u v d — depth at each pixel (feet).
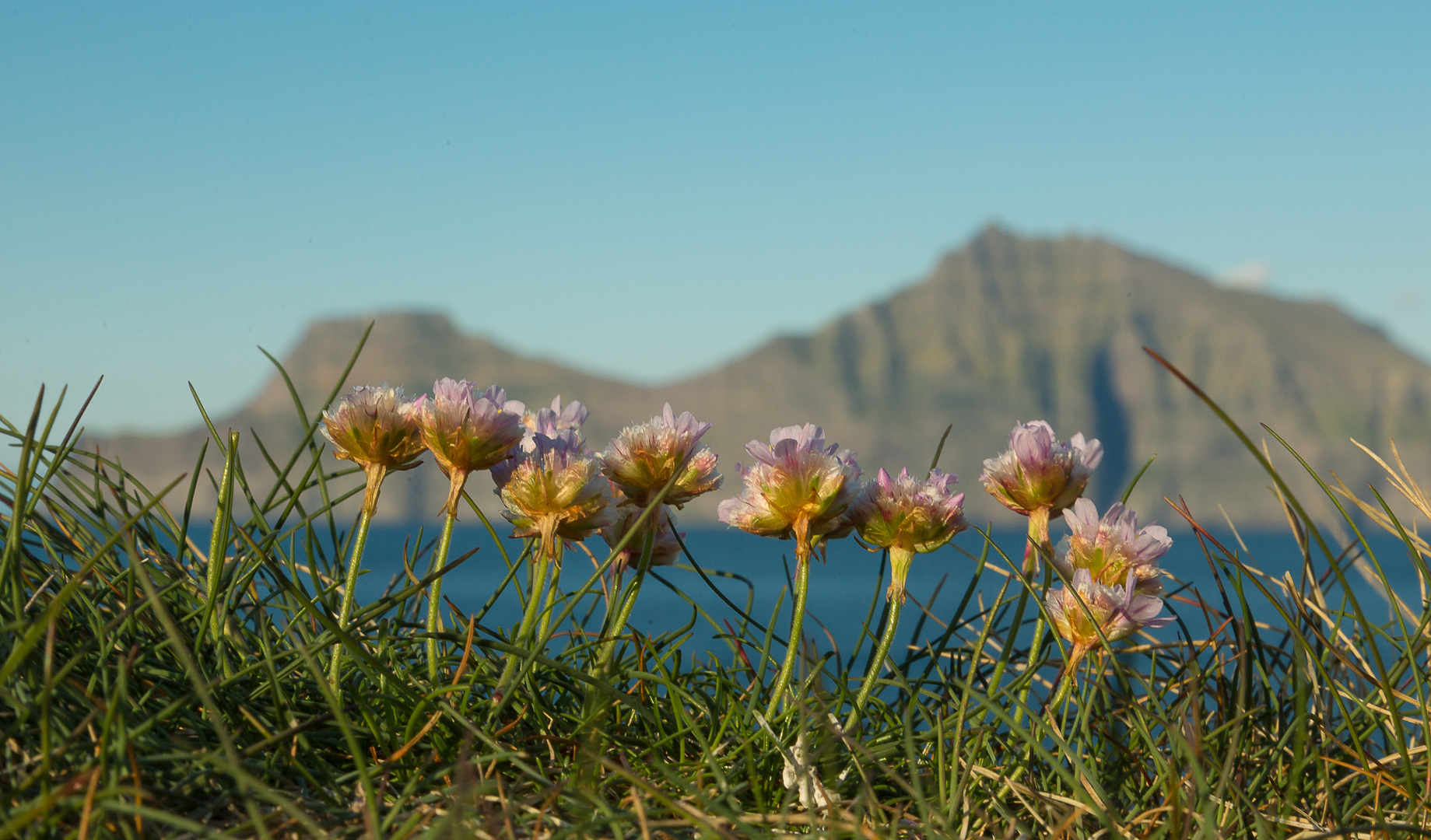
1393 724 1.19
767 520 1.23
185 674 1.18
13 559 1.15
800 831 1.16
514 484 1.21
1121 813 1.22
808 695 1.22
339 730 1.19
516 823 1.13
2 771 1.09
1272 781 1.26
